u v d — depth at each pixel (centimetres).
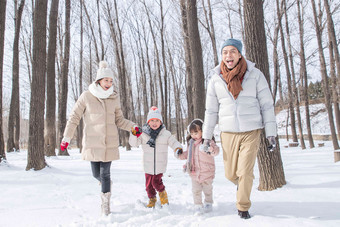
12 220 273
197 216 273
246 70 275
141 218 272
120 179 506
